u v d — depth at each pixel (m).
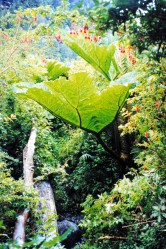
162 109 2.56
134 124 3.58
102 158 5.59
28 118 5.11
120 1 1.16
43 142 5.24
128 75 4.92
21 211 2.77
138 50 1.44
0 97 4.20
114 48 5.57
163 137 2.55
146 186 2.60
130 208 3.24
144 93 2.81
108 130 6.03
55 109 4.87
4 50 3.99
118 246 3.14
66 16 2.92
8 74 4.35
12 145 5.09
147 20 1.21
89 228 3.35
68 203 5.30
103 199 3.35
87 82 4.31
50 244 0.68
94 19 1.33
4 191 2.64
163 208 2.15
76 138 6.09
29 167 3.83
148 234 2.58
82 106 4.70
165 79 2.40
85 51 5.70
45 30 3.26
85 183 5.38
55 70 7.41
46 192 4.16
